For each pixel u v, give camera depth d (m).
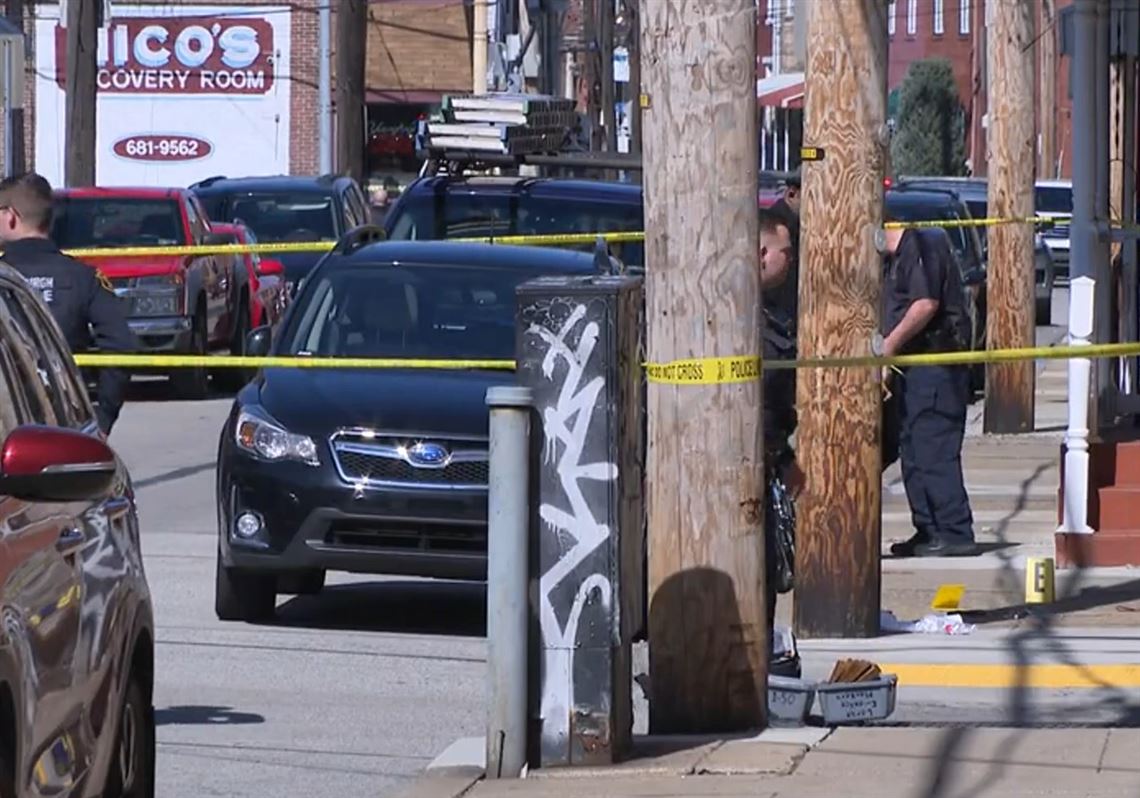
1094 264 34.00
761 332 18.89
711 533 18.89
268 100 118.25
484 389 26.23
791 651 21.11
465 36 119.50
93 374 26.22
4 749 11.69
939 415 30.66
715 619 19.02
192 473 41.34
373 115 119.81
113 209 54.72
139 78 117.88
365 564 25.16
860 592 25.00
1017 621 26.41
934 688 23.06
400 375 26.66
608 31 88.50
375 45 119.06
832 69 24.20
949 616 26.17
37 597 12.59
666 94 18.34
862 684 19.89
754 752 18.27
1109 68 35.66
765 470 20.86
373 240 30.98
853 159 24.22
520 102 42.84
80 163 77.56
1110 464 29.78
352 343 27.83
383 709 21.84
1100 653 24.20
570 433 17.75
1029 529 33.81
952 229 54.25
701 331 18.59
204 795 18.20
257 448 25.39
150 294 53.06
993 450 44.72
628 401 18.20
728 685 19.14
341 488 24.95
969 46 145.75
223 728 20.84
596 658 17.92
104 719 14.21
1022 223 45.28
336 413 25.42
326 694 22.55
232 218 66.56
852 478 24.91
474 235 38.22
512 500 17.77
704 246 18.45
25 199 23.61
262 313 61.09
